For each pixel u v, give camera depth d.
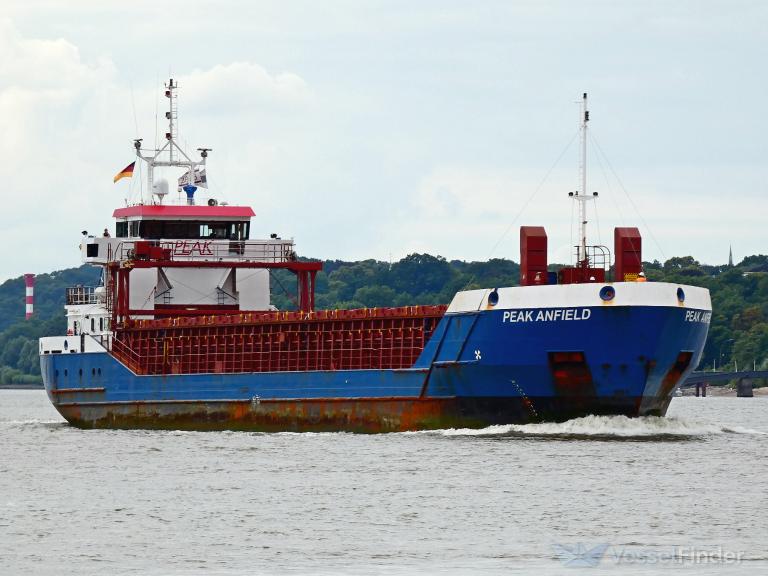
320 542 171.25
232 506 195.50
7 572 157.62
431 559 162.25
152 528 180.38
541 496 199.38
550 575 154.75
